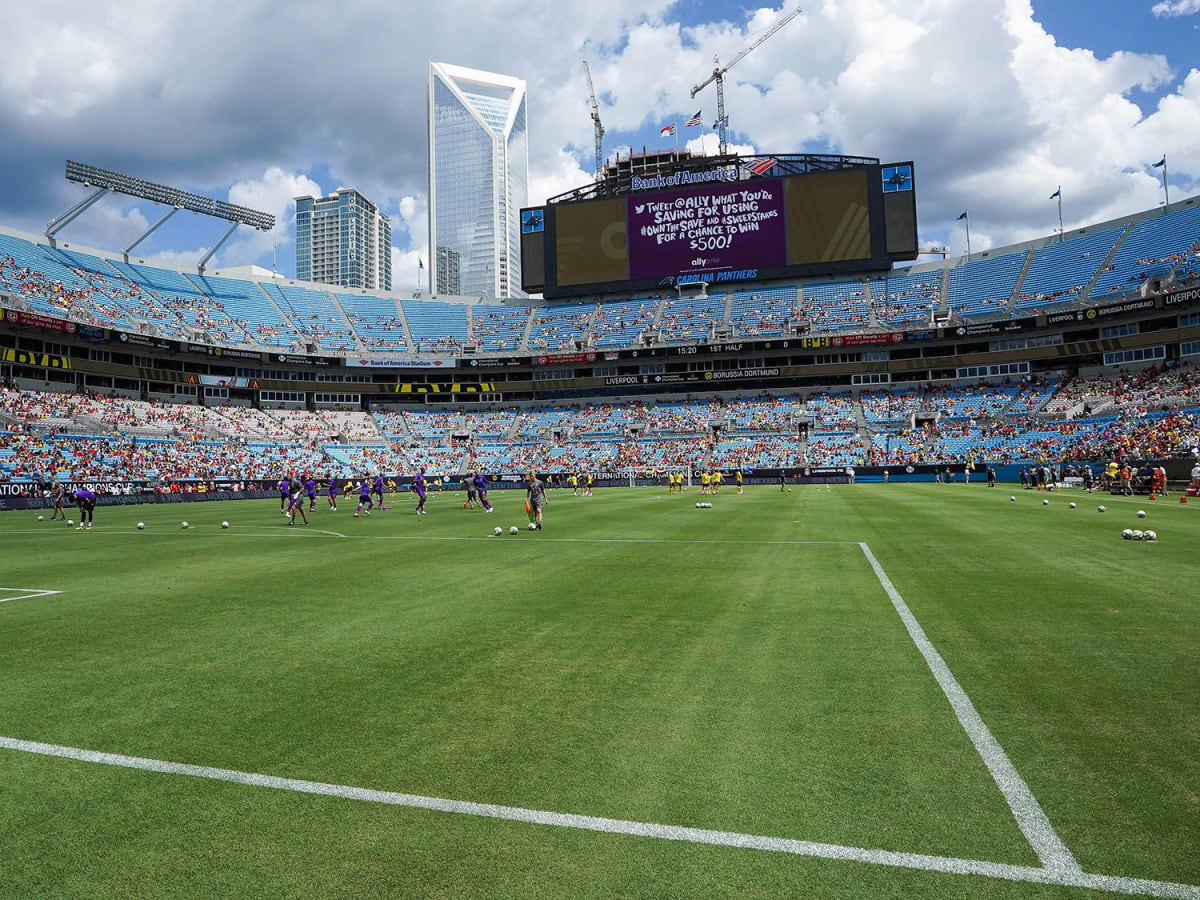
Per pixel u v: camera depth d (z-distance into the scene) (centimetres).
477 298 9438
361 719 564
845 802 408
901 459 6356
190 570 1453
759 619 884
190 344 6825
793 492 4503
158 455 5956
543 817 401
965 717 534
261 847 378
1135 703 557
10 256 6525
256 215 8750
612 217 8150
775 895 324
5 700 627
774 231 7738
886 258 7469
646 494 4788
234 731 545
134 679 685
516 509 3466
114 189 7388
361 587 1205
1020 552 1453
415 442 7856
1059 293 6838
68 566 1550
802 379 7850
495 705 589
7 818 416
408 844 377
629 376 8162
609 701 591
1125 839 362
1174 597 975
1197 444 4534
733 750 485
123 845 385
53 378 6359
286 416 7694
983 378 7262
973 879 332
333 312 8762
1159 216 6831
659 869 347
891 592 1041
